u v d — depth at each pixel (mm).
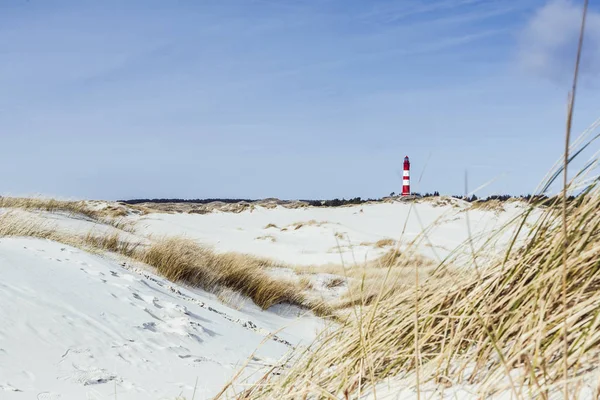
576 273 1742
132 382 4074
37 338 4402
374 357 2127
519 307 1847
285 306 11047
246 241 27750
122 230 15812
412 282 2350
